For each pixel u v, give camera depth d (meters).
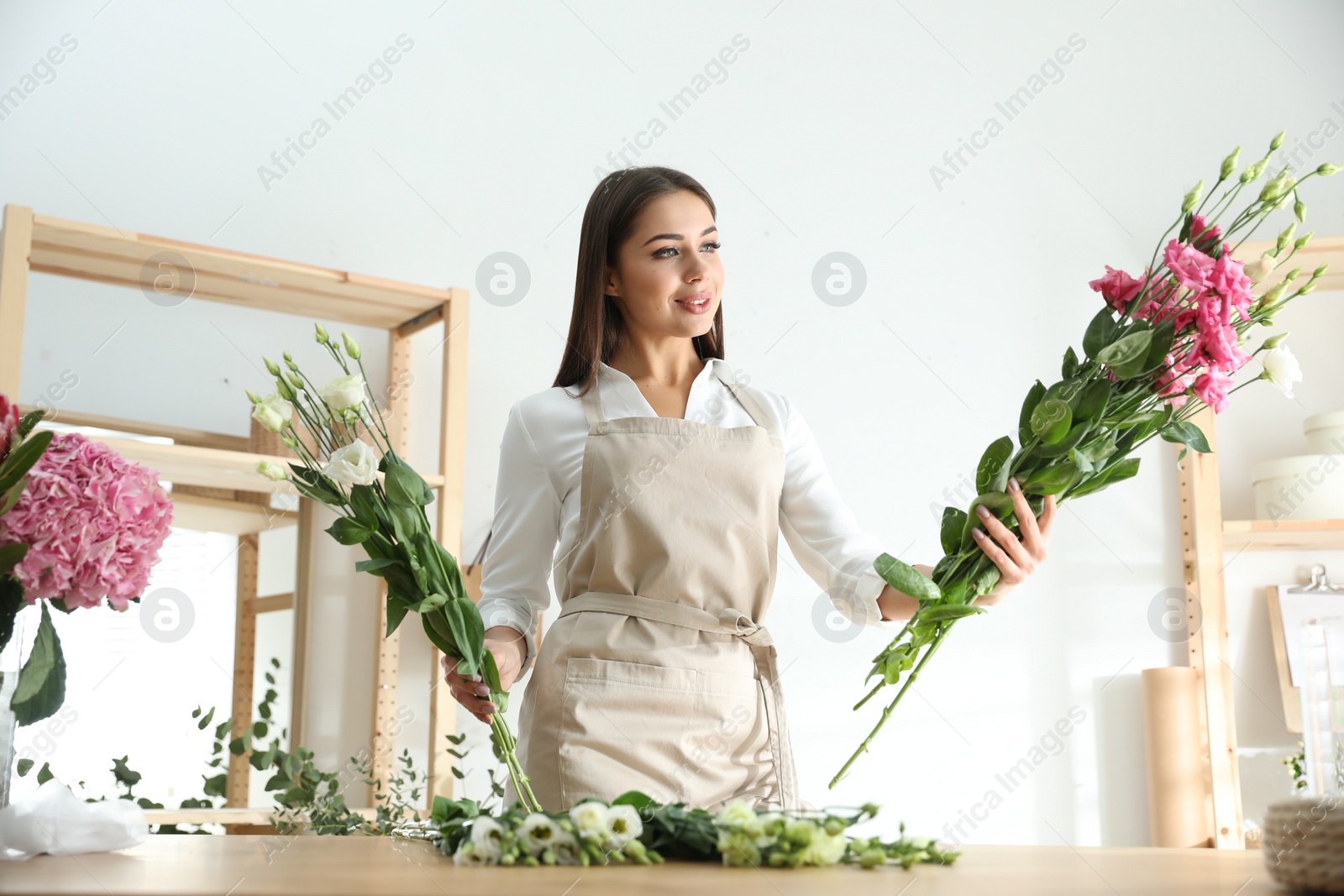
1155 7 3.22
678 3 3.14
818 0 3.21
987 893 0.61
